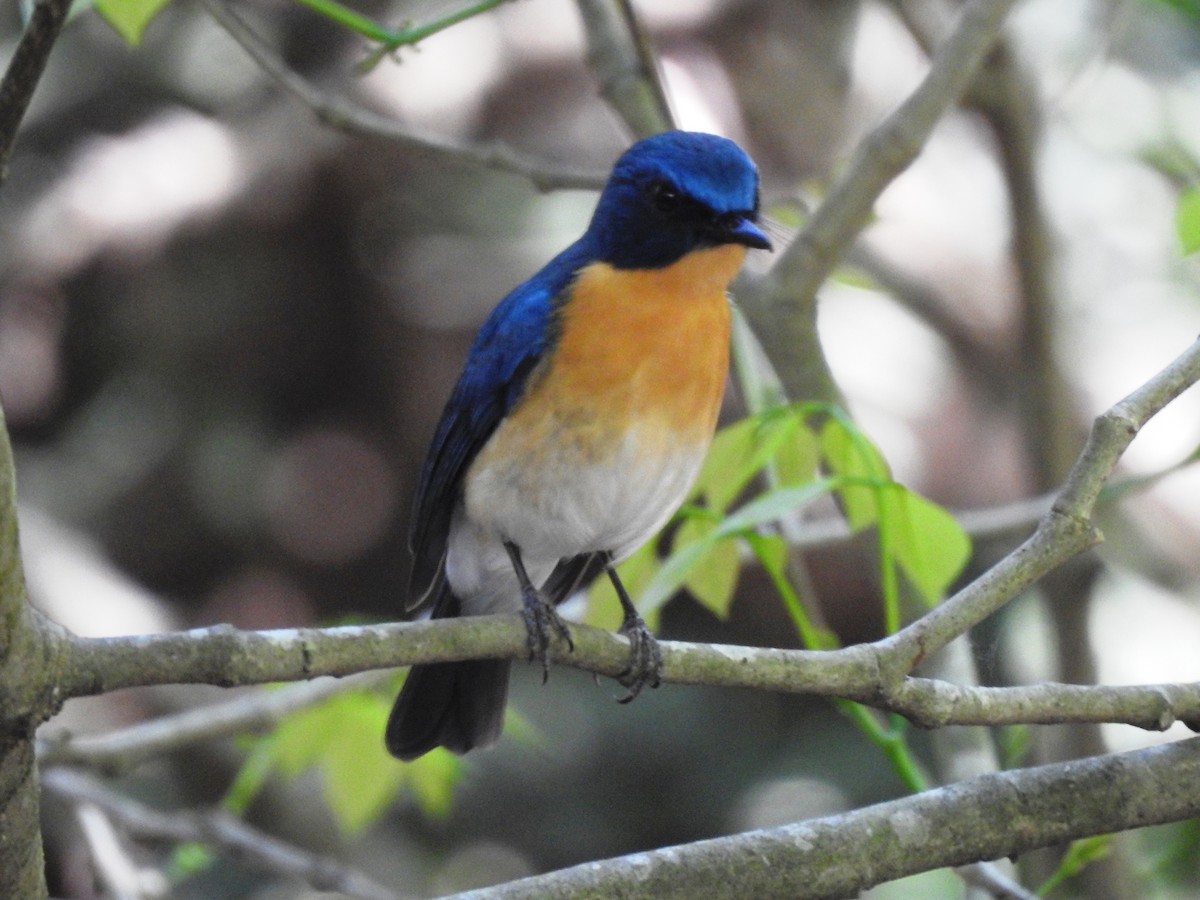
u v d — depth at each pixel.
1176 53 14.09
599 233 7.91
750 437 7.49
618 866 5.33
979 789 5.60
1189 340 13.14
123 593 12.51
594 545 8.08
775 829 5.50
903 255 12.33
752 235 7.56
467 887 15.30
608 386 7.59
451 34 12.20
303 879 9.14
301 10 13.06
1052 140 13.74
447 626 5.63
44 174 13.26
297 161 12.56
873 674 5.61
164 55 13.49
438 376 13.21
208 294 12.91
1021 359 9.69
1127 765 5.66
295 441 13.40
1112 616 12.47
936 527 6.87
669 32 10.91
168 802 13.88
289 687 9.42
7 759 4.75
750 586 14.38
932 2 10.97
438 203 13.38
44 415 12.97
